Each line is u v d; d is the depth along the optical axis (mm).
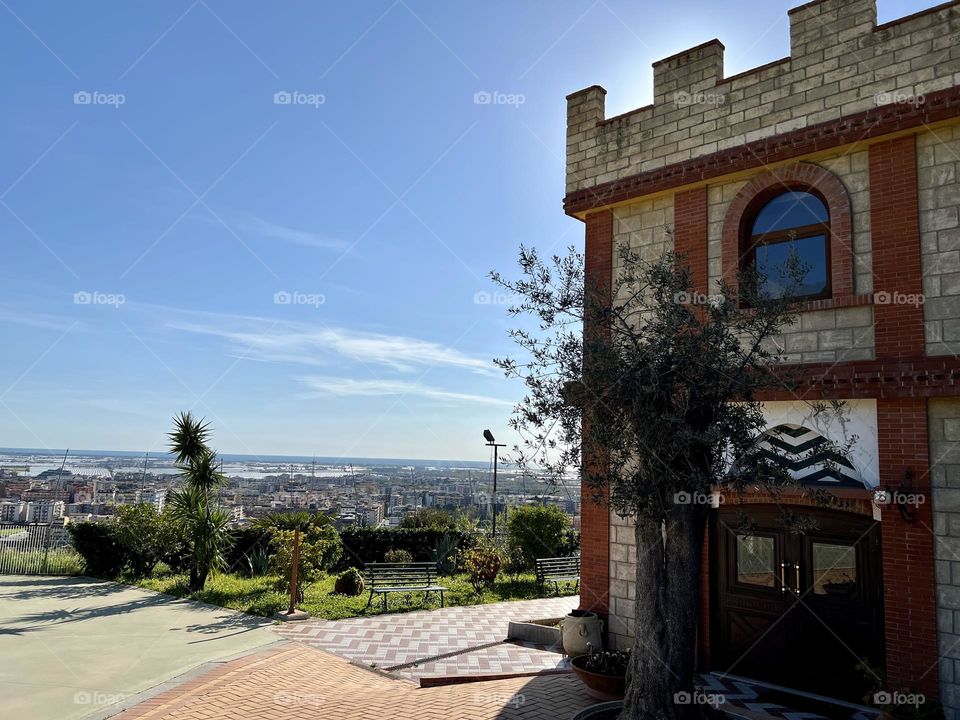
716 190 10000
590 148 11508
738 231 9633
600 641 9953
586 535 10617
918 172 8148
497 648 10984
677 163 10195
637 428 6711
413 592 15633
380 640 11430
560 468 7168
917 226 8039
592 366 7043
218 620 12812
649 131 10766
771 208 9562
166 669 9445
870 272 8344
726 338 6898
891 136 8320
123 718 7395
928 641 7402
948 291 7742
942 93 7844
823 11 9070
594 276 8047
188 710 7680
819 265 8992
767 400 8922
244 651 10484
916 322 7898
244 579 17875
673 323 6922
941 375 7523
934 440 7648
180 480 18062
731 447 6902
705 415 6789
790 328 8867
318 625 12500
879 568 8203
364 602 14547
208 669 9383
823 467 8453
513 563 19484
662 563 7055
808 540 8844
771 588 9102
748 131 9625
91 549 18656
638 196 10648
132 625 12328
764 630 9102
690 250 10070
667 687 6734
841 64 8828
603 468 7023
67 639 11180
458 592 15969
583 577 10555
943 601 7375
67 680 8844
